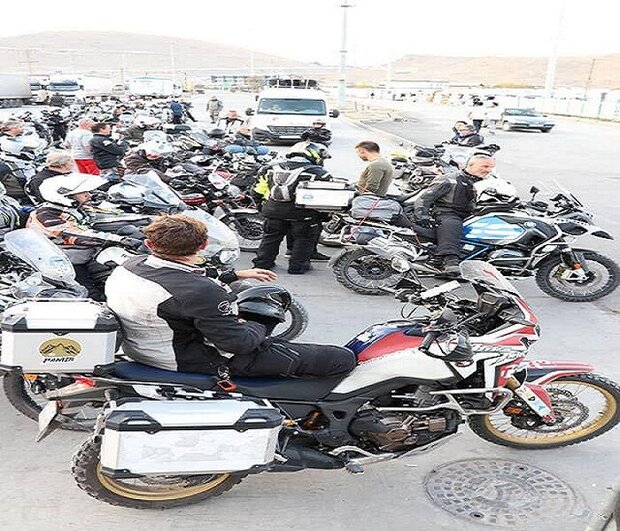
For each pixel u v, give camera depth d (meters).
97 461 3.39
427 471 4.12
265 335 3.54
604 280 7.44
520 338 3.85
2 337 3.14
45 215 5.78
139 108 29.08
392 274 7.40
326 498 3.84
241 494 3.85
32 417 4.48
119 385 3.29
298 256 8.18
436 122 37.66
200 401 3.27
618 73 170.50
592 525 3.09
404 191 10.93
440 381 3.69
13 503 3.74
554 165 19.36
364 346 3.77
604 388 4.16
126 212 7.12
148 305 3.23
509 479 4.04
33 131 15.80
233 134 16.27
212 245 6.24
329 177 7.86
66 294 4.91
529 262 7.08
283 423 3.50
